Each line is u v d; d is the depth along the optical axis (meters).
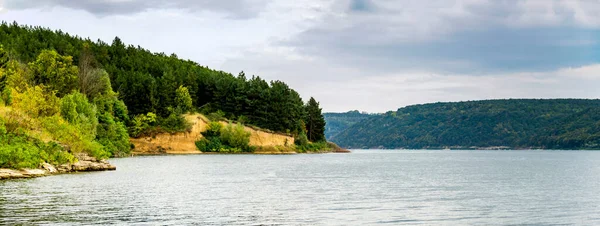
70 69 116.81
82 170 67.94
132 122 141.50
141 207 34.62
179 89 160.50
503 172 83.69
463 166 107.38
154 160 108.38
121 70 170.50
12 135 61.16
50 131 68.62
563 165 114.69
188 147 150.75
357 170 85.19
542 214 34.38
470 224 30.52
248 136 161.50
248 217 31.56
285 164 102.44
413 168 95.75
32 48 169.38
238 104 173.75
